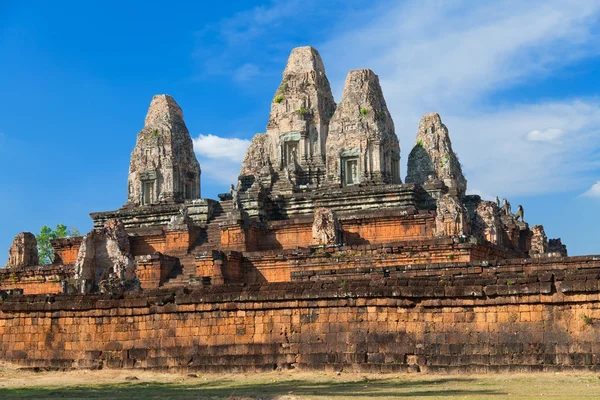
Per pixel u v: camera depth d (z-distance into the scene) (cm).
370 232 5934
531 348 3081
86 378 3494
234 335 3541
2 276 6178
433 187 6469
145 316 3728
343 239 5838
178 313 3656
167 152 7431
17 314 3978
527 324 3108
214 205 6738
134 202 7456
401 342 3278
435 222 5578
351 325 3369
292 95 7469
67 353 3838
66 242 6825
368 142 6825
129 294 3800
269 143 7500
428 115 7675
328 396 2594
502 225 6212
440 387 2777
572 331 3034
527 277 3141
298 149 7400
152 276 5738
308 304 3438
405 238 5831
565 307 3059
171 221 6347
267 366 3444
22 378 3578
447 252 4919
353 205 6538
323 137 7431
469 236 4950
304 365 3388
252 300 3522
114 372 3647
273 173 7288
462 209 5400
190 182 7625
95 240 4694
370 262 5103
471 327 3192
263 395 2672
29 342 3925
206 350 3572
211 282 5428
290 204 6794
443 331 3228
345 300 3384
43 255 9481
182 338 3631
